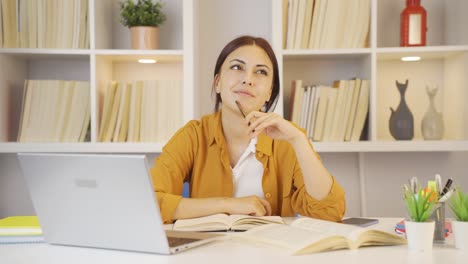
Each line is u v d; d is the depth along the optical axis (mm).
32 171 1220
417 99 2955
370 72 2688
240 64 1829
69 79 2943
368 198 2988
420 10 2725
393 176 2984
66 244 1267
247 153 1868
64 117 2699
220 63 1903
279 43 2678
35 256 1146
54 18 2676
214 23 2961
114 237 1183
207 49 2965
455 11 2807
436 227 1267
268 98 1913
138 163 1081
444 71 2932
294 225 1403
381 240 1238
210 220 1462
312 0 2721
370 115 2688
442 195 1333
